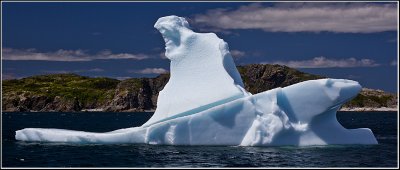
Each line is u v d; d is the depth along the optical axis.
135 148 51.72
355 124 120.44
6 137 66.19
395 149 50.75
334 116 53.75
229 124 52.62
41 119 164.75
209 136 52.81
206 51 57.16
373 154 47.62
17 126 114.56
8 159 46.56
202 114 52.97
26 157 47.50
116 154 48.34
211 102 54.81
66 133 58.19
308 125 52.31
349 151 49.06
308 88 52.34
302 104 52.34
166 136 53.75
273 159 44.88
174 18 59.44
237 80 58.25
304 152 48.22
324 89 51.69
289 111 52.50
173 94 57.34
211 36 57.69
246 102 52.53
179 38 58.72
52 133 58.09
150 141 54.47
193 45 57.66
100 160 45.56
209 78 56.16
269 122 51.59
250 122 52.34
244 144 52.00
